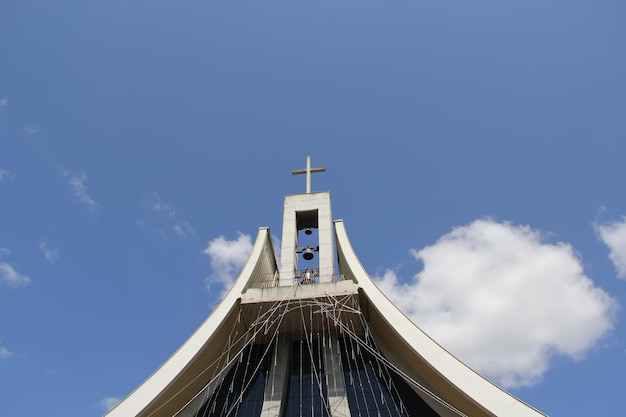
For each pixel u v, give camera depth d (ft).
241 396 40.11
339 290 40.93
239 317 42.16
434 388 37.65
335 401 38.75
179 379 35.68
